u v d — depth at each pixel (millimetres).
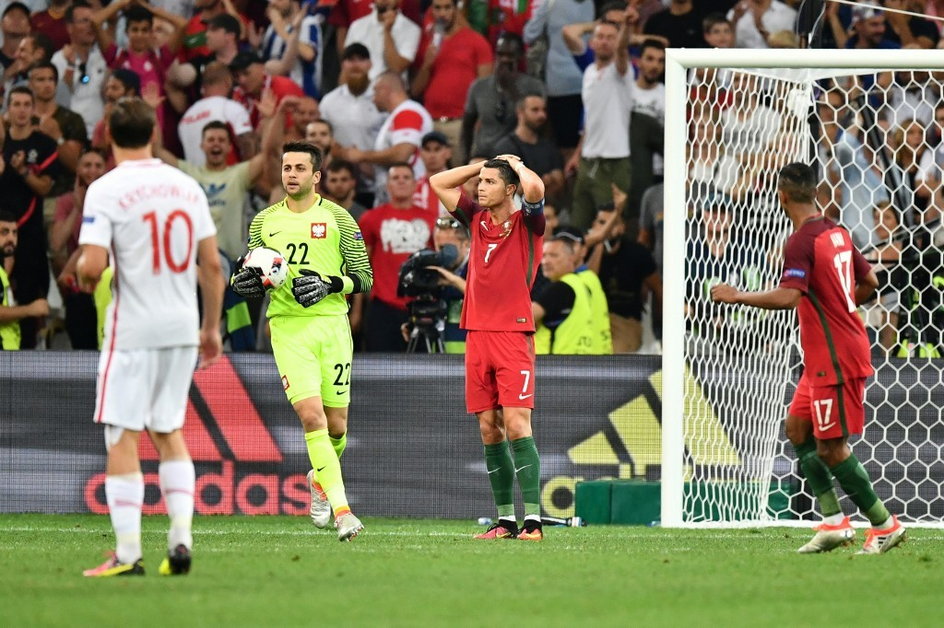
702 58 31078
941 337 36094
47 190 43625
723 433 33656
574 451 35562
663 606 16125
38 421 36344
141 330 17781
